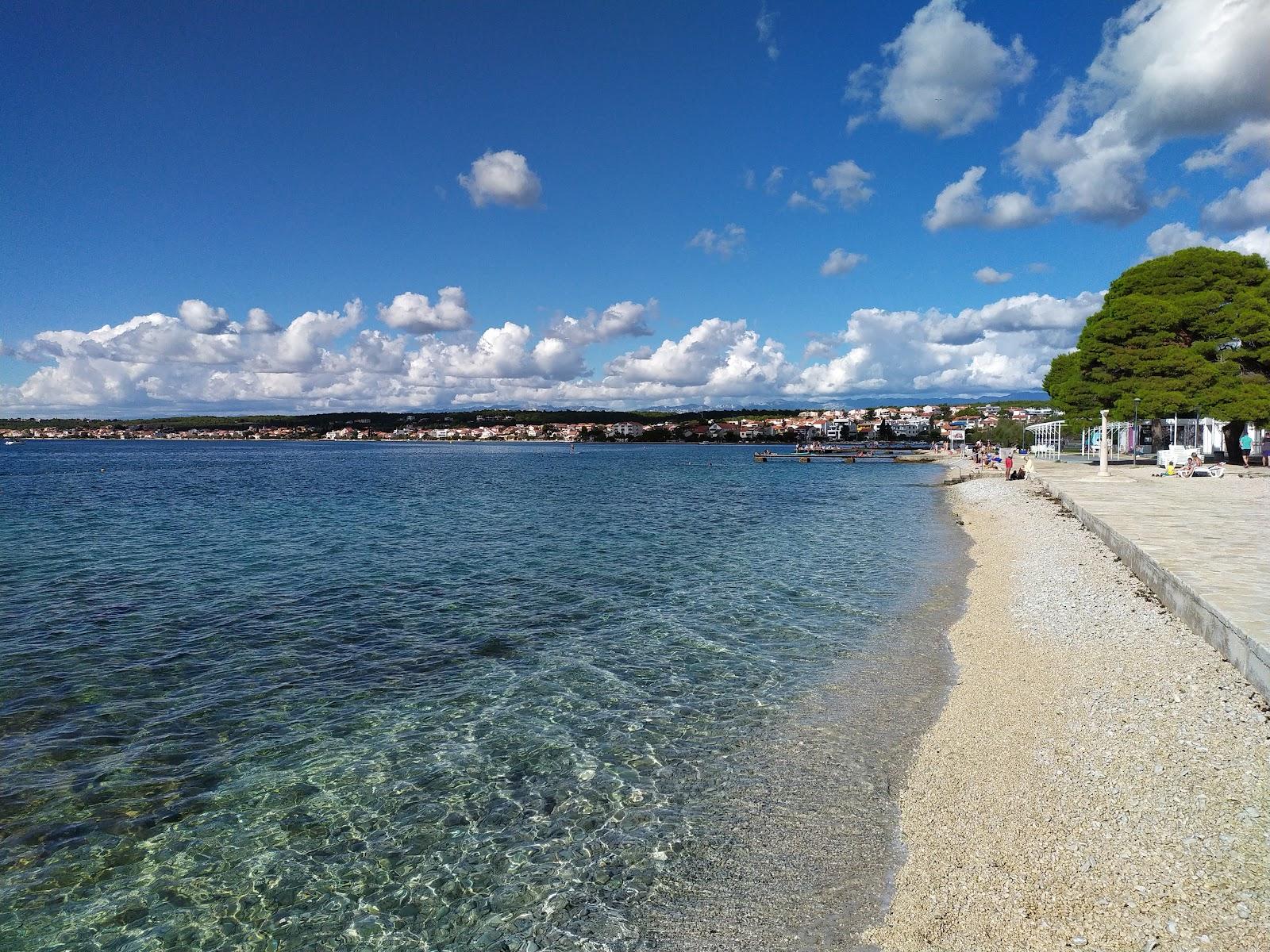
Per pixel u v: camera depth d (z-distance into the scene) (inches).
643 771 358.6
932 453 4751.5
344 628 618.5
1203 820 255.1
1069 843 260.7
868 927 237.1
